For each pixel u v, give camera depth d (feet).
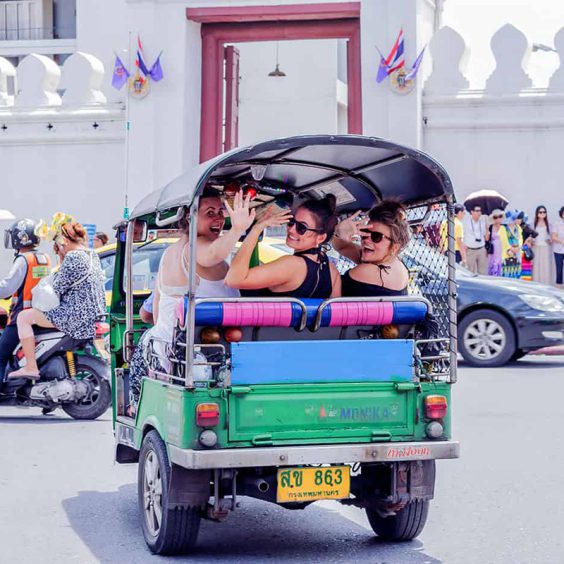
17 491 27.68
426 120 74.08
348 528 24.21
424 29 75.46
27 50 117.29
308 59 108.99
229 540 23.15
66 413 39.73
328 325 20.83
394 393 20.85
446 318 22.93
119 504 26.32
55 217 38.24
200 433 19.86
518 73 73.72
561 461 30.45
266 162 22.50
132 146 76.28
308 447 20.18
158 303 23.34
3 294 37.99
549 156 73.46
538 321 51.24
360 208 25.38
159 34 75.51
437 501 26.25
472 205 70.59
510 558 21.54
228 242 21.15
